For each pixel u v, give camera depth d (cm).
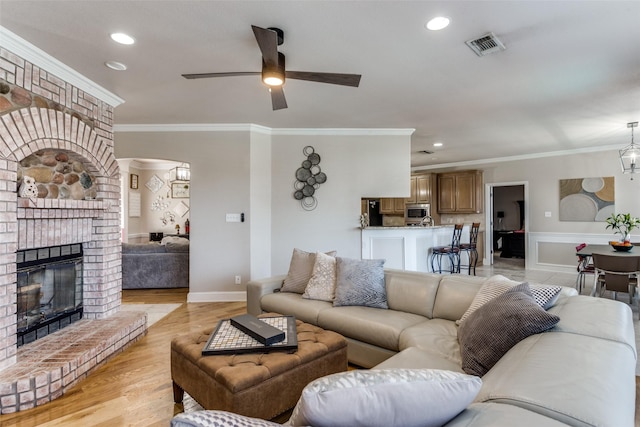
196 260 475
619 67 293
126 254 548
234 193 479
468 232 711
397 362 183
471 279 267
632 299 453
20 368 228
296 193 506
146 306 452
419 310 272
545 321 155
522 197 998
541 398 90
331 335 222
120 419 205
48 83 271
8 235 230
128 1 199
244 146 480
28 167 269
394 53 267
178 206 885
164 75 304
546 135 546
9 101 236
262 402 174
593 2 202
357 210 511
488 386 108
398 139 512
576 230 671
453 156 748
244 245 480
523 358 122
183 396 225
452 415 90
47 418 205
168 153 474
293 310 301
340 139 511
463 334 194
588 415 82
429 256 559
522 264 809
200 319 397
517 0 200
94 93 323
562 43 252
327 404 82
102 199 330
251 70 298
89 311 327
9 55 237
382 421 85
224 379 168
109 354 283
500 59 278
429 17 217
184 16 215
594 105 396
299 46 255
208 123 470
